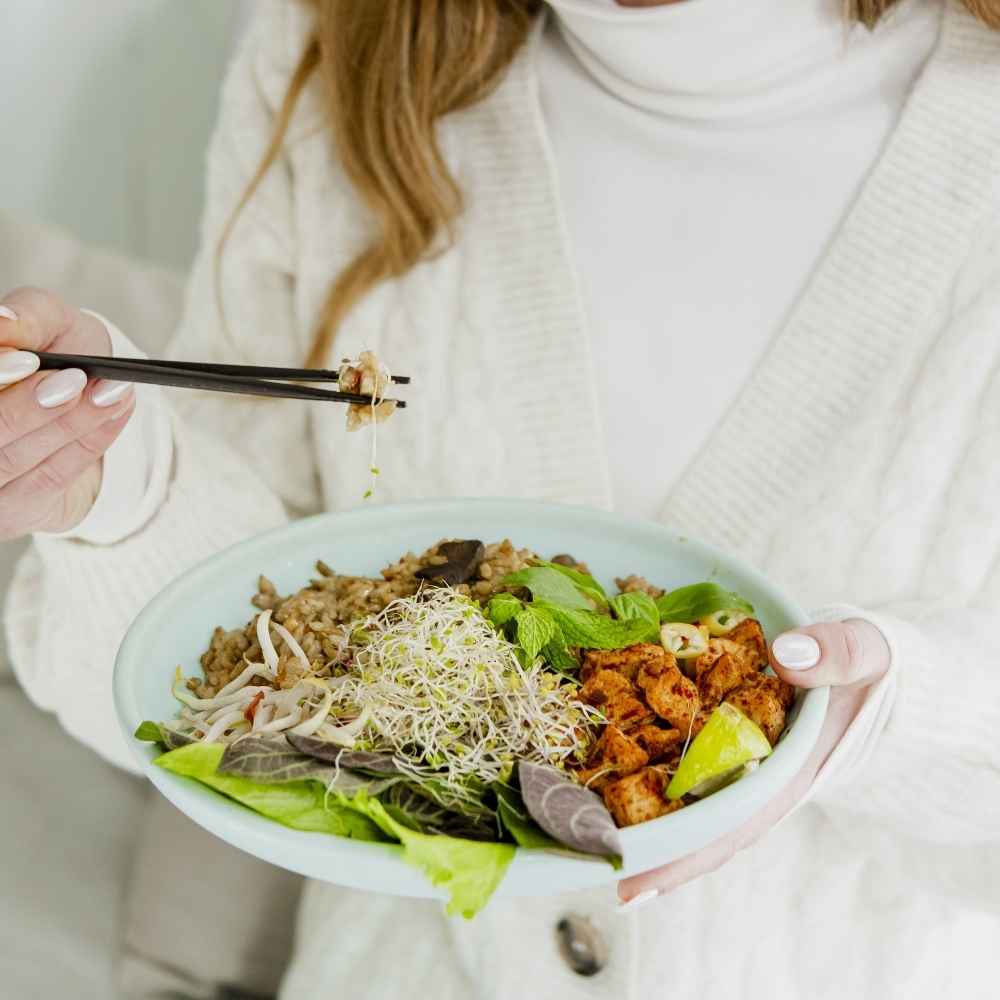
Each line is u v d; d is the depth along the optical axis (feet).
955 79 2.54
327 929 2.86
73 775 3.74
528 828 1.87
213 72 4.57
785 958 2.62
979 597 2.48
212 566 2.33
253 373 2.14
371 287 2.86
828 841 2.60
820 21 2.56
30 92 4.67
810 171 2.63
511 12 2.83
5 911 3.27
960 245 2.52
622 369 2.76
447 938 2.73
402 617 2.18
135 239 5.00
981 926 2.69
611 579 2.43
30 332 2.15
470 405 2.81
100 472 2.38
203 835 3.45
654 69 2.62
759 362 2.68
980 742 2.28
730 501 2.65
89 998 3.21
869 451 2.55
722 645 2.15
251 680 2.18
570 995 2.59
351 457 2.89
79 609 2.50
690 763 1.94
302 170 2.93
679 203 2.72
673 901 2.58
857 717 2.20
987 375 2.49
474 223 2.83
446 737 1.96
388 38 2.74
